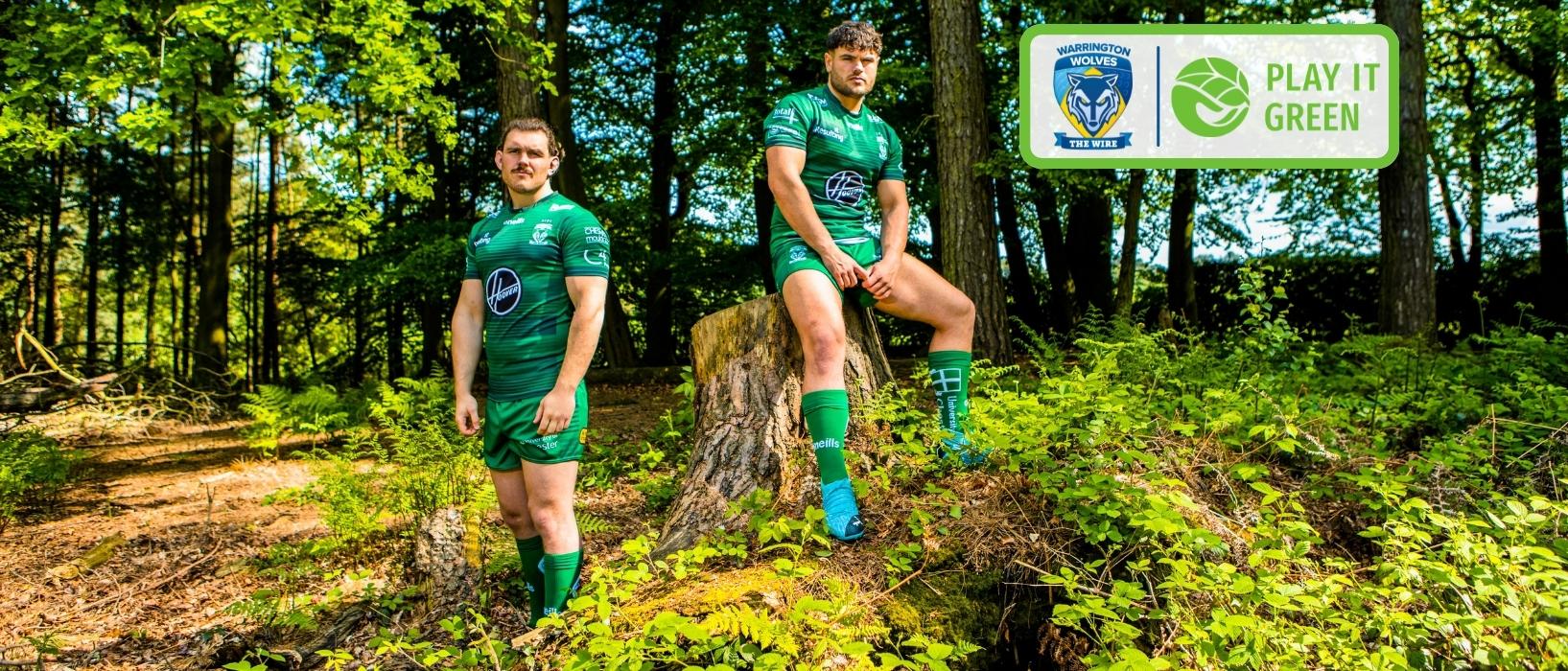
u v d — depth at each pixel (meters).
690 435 6.16
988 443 3.26
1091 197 14.85
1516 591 2.53
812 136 3.26
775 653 2.26
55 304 20.03
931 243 18.17
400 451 3.97
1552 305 15.61
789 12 13.22
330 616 3.64
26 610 4.37
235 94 8.37
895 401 3.58
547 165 3.08
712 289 19.92
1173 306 15.33
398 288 16.19
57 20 8.13
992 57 12.62
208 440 10.27
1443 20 15.28
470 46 15.38
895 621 2.69
